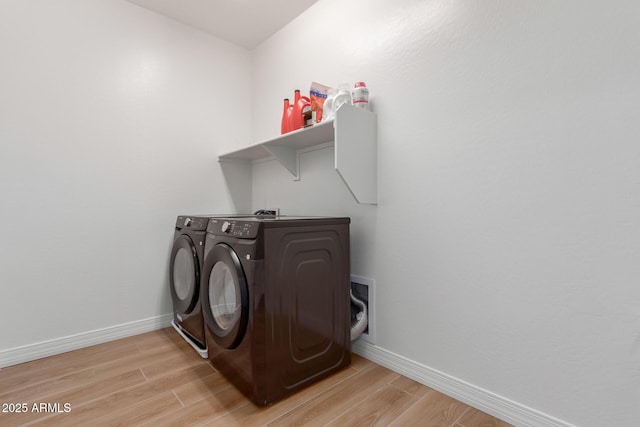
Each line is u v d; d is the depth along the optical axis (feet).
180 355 5.89
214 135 8.19
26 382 4.94
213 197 8.20
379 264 5.52
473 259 4.30
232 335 4.46
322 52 6.63
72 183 6.15
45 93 5.83
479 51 4.17
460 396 4.44
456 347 4.51
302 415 4.14
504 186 3.99
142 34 7.00
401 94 5.10
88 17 6.31
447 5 4.51
